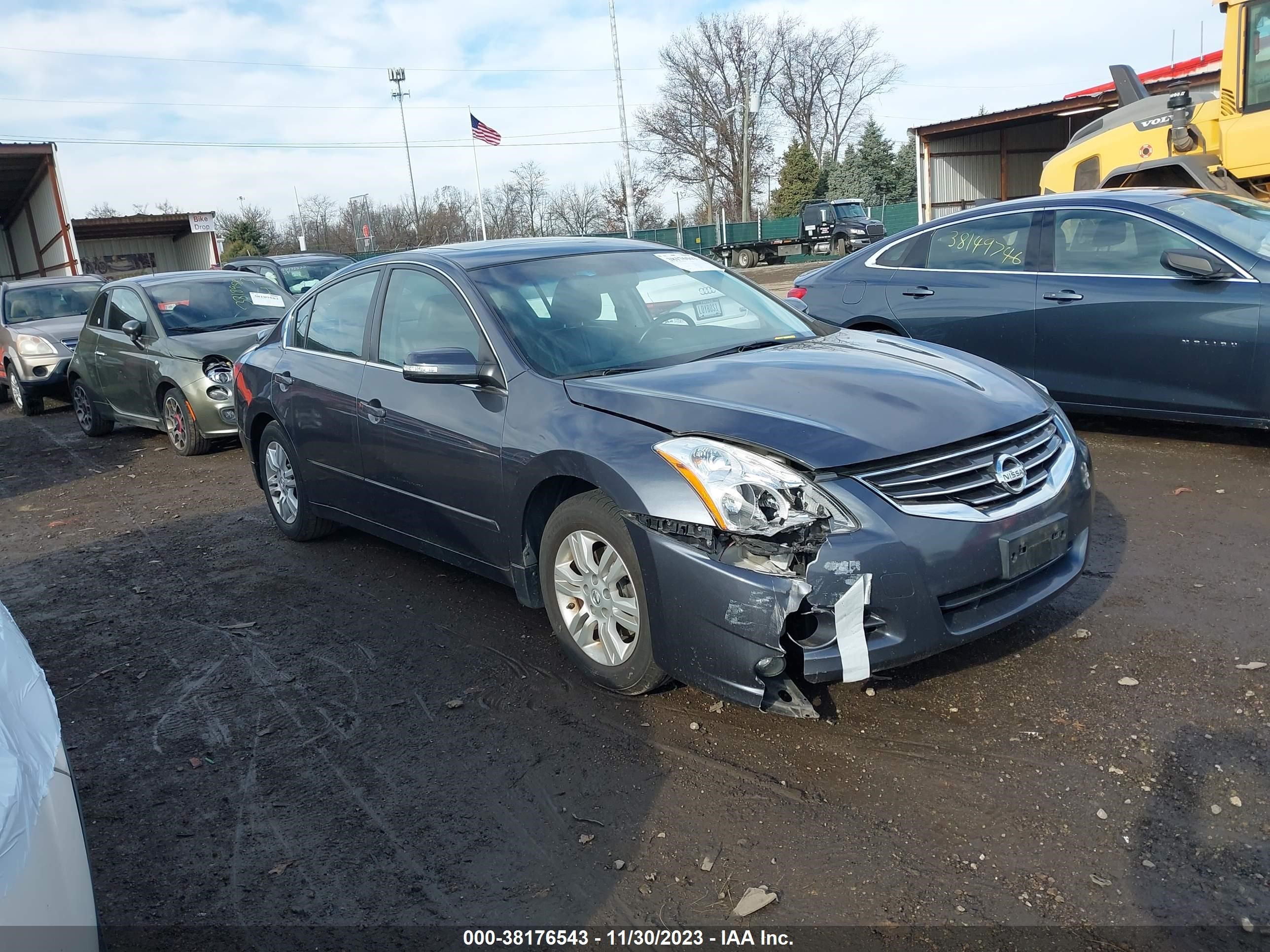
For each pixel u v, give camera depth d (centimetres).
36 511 764
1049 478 351
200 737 369
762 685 307
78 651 464
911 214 5000
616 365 404
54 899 177
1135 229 616
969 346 684
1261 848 262
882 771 310
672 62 6575
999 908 248
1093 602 417
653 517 321
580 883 271
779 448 312
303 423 530
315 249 5922
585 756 333
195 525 671
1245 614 393
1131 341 605
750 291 495
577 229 6456
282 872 285
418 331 460
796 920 250
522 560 397
